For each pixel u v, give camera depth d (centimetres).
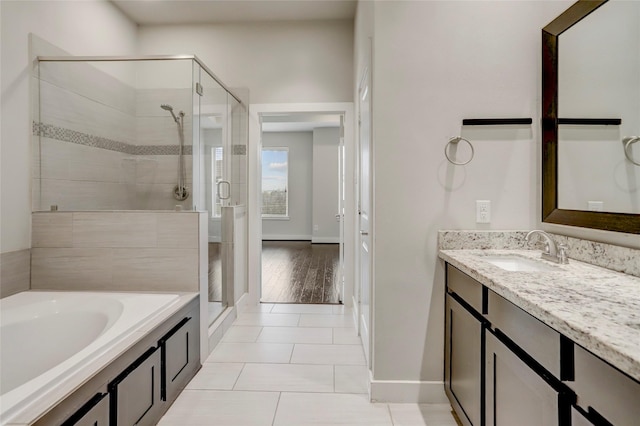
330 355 251
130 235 235
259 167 368
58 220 232
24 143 221
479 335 142
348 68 361
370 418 180
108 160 244
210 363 238
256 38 364
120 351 144
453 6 189
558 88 172
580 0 157
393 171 190
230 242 318
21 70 218
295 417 180
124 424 145
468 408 154
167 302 198
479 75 189
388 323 193
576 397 85
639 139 128
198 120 251
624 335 75
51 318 190
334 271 524
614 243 142
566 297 104
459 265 159
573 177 162
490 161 189
